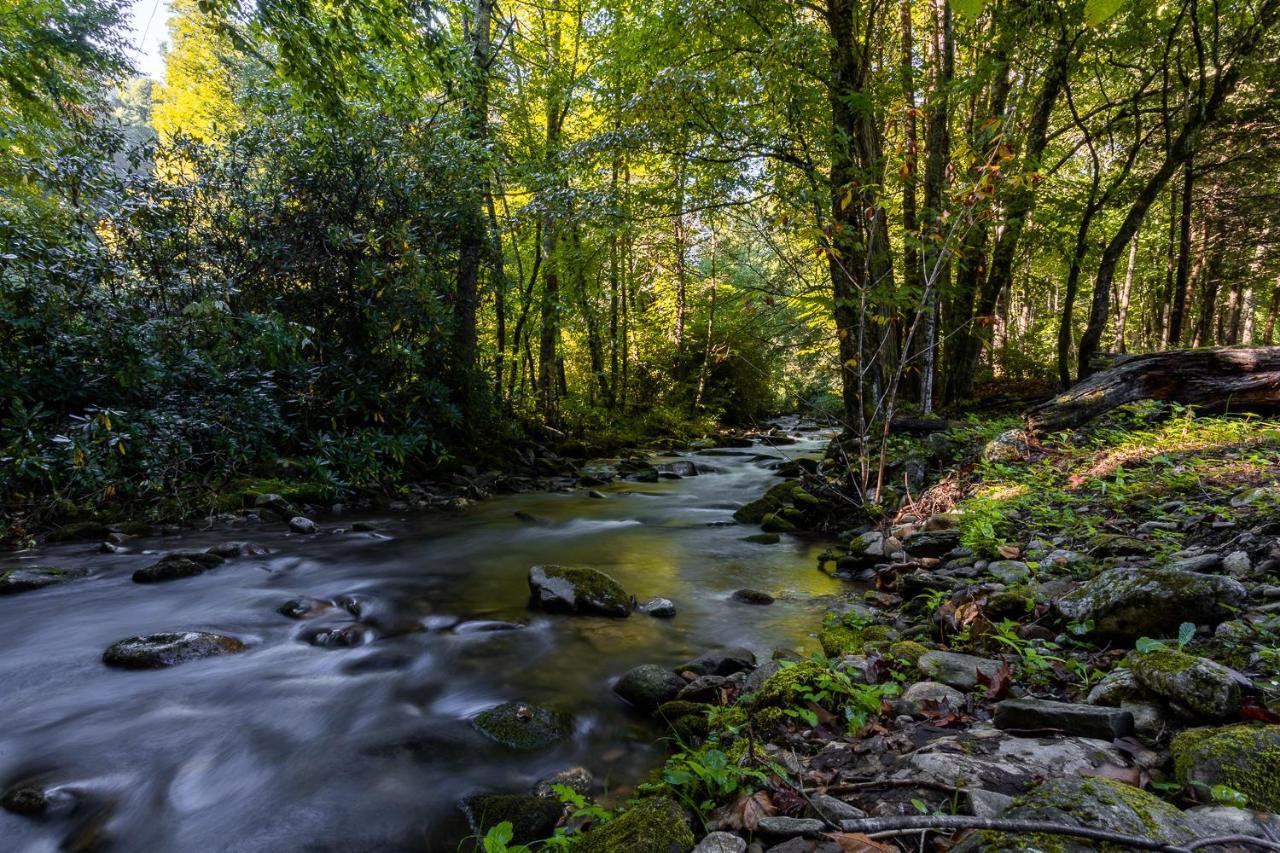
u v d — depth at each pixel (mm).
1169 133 10344
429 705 3395
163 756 2930
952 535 5242
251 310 9109
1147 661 2359
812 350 14406
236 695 3482
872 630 3727
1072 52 10523
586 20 13773
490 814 2451
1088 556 4160
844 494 7574
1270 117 11617
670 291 21812
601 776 2781
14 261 6676
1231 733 1882
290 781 2758
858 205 8219
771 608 4707
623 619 4539
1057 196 12906
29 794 2604
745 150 8922
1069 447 6801
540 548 6570
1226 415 6707
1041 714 2268
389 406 9609
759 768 2246
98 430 6711
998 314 21375
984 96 12805
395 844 2389
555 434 15008
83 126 8945
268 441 8766
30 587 4969
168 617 4523
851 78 8492
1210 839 1432
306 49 6918
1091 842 1485
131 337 7352
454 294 11117
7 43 8312
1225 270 18172
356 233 9766
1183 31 11031
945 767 2053
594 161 10109
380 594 5082
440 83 9320
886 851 1670
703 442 17875
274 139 9500
